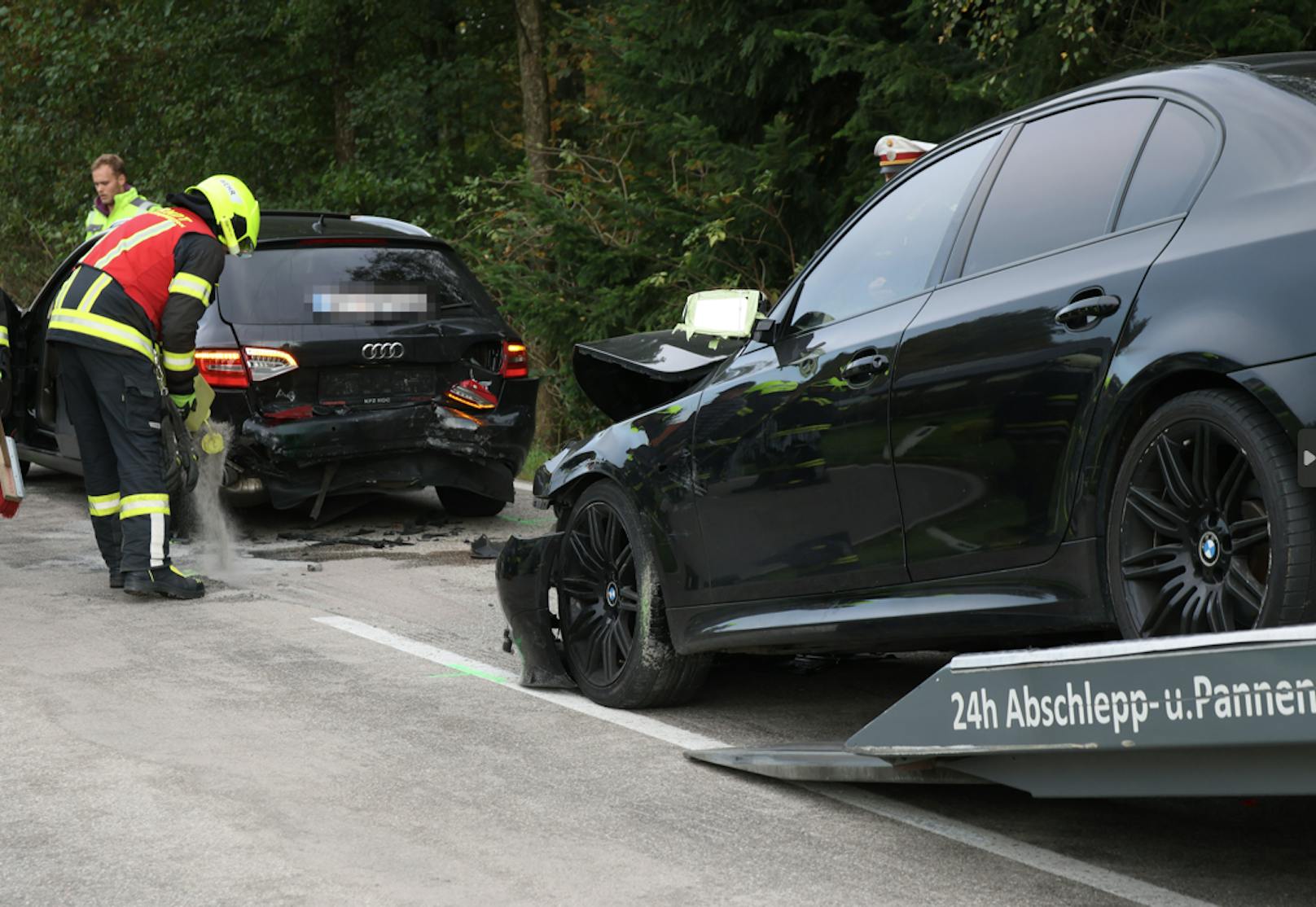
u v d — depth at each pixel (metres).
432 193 36.12
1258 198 5.52
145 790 7.08
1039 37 17.38
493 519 16.23
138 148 39.59
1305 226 5.24
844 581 7.20
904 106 20.00
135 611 11.51
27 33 39.19
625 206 23.61
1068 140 6.60
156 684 9.20
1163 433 5.58
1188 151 5.96
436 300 14.93
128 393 11.80
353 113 37.53
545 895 5.71
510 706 8.77
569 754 7.75
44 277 41.78
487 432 14.93
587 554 8.96
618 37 23.39
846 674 9.70
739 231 22.69
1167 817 6.60
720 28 21.66
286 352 14.04
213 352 13.90
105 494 12.40
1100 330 5.89
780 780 7.26
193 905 5.64
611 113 25.08
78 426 12.28
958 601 6.57
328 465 14.33
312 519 16.03
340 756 7.68
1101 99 6.54
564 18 34.25
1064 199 6.46
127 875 5.96
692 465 8.15
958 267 6.86
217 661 9.84
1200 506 5.47
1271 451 5.15
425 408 14.63
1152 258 5.79
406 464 14.70
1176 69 6.35
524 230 25.83
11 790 7.09
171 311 11.84
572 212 24.30
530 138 33.09
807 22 20.86
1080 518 5.97
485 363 15.05
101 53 38.34
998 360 6.32
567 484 9.16
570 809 6.80
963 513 6.51
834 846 6.27
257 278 14.27
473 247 28.12
